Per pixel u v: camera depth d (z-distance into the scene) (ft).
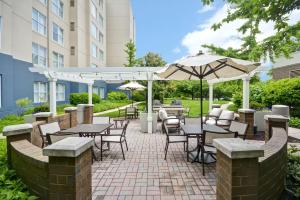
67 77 29.91
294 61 46.37
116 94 79.30
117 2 96.12
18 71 39.27
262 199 7.74
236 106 38.45
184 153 17.75
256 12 10.59
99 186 11.52
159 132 27.78
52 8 53.83
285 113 22.16
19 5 39.55
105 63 92.53
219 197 8.13
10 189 8.68
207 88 82.43
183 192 10.79
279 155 9.23
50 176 7.19
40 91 47.91
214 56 14.67
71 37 64.23
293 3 9.77
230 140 8.24
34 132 16.74
